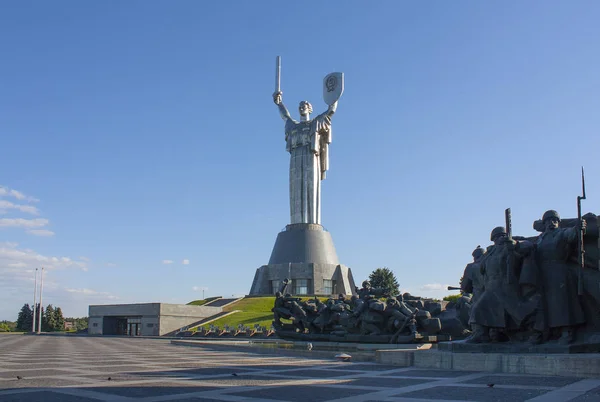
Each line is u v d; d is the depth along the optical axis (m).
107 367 17.86
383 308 31.84
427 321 30.94
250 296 89.38
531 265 17.47
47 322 123.81
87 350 30.34
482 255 20.06
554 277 17.31
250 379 14.27
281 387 12.52
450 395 11.13
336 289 93.62
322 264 92.12
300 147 97.12
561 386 12.27
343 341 34.44
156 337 58.62
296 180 96.62
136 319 73.31
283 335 40.53
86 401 10.12
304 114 99.94
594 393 11.04
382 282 102.56
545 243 17.81
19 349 31.34
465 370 16.75
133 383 13.03
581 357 14.40
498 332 18.38
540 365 15.09
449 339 30.58
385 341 31.34
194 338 53.03
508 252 17.89
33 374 15.26
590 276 17.00
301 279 91.12
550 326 17.09
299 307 40.25
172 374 15.52
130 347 34.75
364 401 10.38
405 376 15.16
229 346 31.91
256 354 26.41
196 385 12.76
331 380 14.14
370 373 16.14
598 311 16.89
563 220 19.03
